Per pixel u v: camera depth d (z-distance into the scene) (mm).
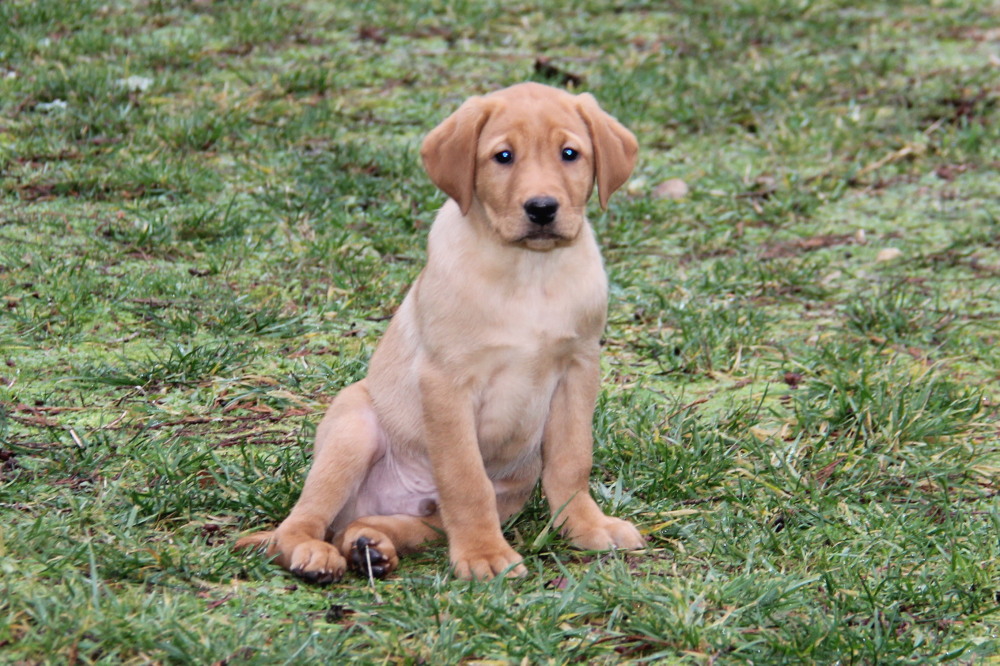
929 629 5660
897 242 11961
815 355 9273
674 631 5453
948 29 18438
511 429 6574
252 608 5691
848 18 18703
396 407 6723
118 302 9844
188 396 8461
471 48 16984
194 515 6738
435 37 17328
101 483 7016
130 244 10953
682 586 5891
